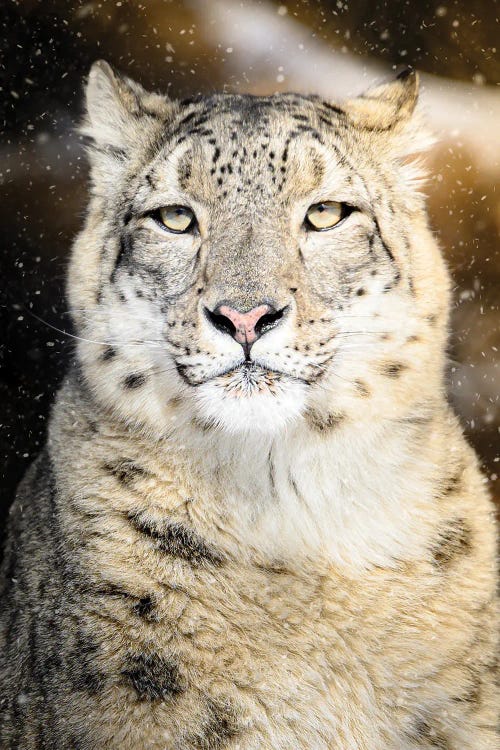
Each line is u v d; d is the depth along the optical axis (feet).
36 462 28.50
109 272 25.16
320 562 23.03
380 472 23.72
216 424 23.15
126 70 54.29
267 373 22.57
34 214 49.96
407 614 22.84
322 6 56.59
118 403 24.02
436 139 27.32
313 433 23.52
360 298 23.94
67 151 51.13
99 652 21.20
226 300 22.18
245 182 23.79
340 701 21.88
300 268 23.32
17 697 22.47
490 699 22.99
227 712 21.26
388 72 56.95
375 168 25.57
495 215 53.47
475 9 56.44
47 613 22.31
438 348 25.17
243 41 55.36
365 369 23.77
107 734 20.57
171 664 21.29
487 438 45.70
